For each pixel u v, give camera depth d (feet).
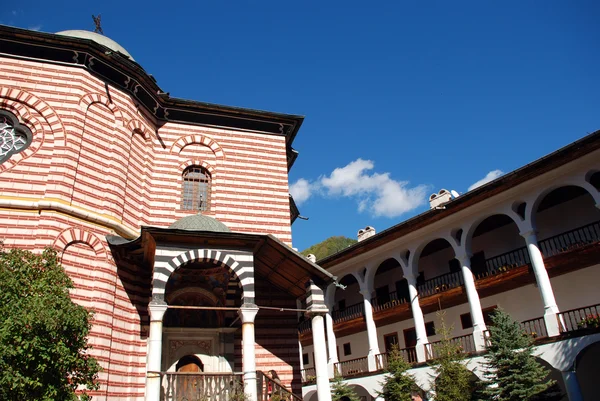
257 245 50.39
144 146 59.52
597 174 64.54
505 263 75.05
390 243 83.35
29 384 28.37
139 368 48.73
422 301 78.89
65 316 30.50
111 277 48.42
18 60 51.83
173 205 59.52
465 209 72.18
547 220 74.64
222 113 65.41
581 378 63.87
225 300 55.83
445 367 59.16
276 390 49.39
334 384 80.79
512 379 54.95
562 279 68.74
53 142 49.49
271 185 65.16
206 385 45.16
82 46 53.01
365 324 93.45
